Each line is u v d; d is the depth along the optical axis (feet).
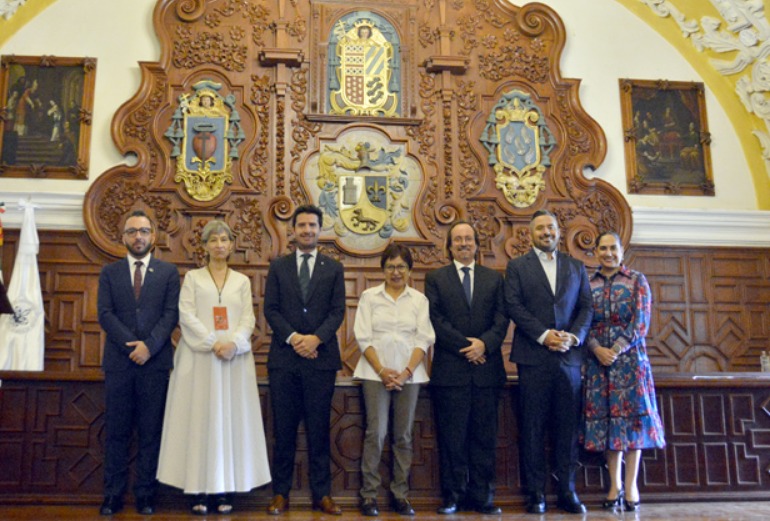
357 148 23.48
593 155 24.57
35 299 21.16
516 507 16.78
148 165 22.72
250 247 22.65
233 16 23.89
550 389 16.28
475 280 16.85
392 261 16.66
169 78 23.25
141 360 15.47
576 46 25.68
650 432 16.46
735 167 25.71
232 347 15.58
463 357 16.24
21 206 21.93
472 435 16.30
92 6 23.81
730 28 24.49
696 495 17.71
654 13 25.88
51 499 16.40
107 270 16.29
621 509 16.58
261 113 23.48
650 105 25.66
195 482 15.01
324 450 15.93
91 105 23.20
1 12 22.66
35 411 16.80
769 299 24.88
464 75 24.54
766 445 18.24
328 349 16.14
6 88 23.08
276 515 15.37
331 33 24.20
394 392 16.28
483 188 23.90
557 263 16.90
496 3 25.14
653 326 24.21
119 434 15.58
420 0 24.79
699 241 24.85
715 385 18.15
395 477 15.99
